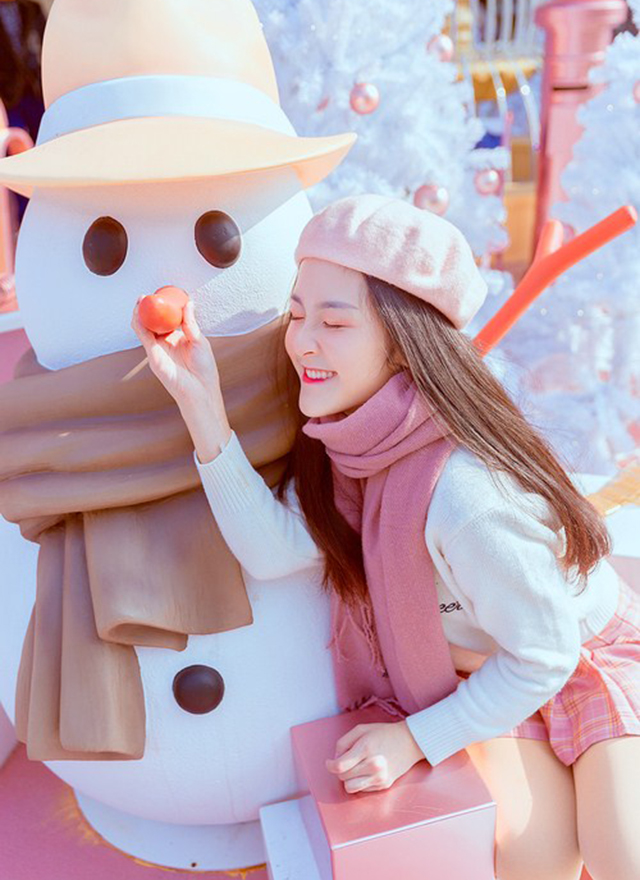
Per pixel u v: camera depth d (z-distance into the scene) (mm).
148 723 1150
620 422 2451
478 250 2350
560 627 1042
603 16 2518
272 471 1198
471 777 1103
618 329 2387
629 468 1675
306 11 1819
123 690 1111
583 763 1144
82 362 1137
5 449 1123
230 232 1121
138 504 1134
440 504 1020
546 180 2762
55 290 1151
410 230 995
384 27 1866
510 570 1008
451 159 2105
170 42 1136
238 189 1142
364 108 1879
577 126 2633
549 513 1051
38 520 1146
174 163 1045
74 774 1258
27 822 1443
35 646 1132
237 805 1242
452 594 1122
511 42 4086
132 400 1117
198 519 1134
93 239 1112
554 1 2594
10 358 1861
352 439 1036
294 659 1180
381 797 1080
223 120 1138
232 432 1104
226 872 1324
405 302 1003
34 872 1344
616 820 1063
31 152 1084
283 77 1903
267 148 1086
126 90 1127
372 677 1220
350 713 1207
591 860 1074
